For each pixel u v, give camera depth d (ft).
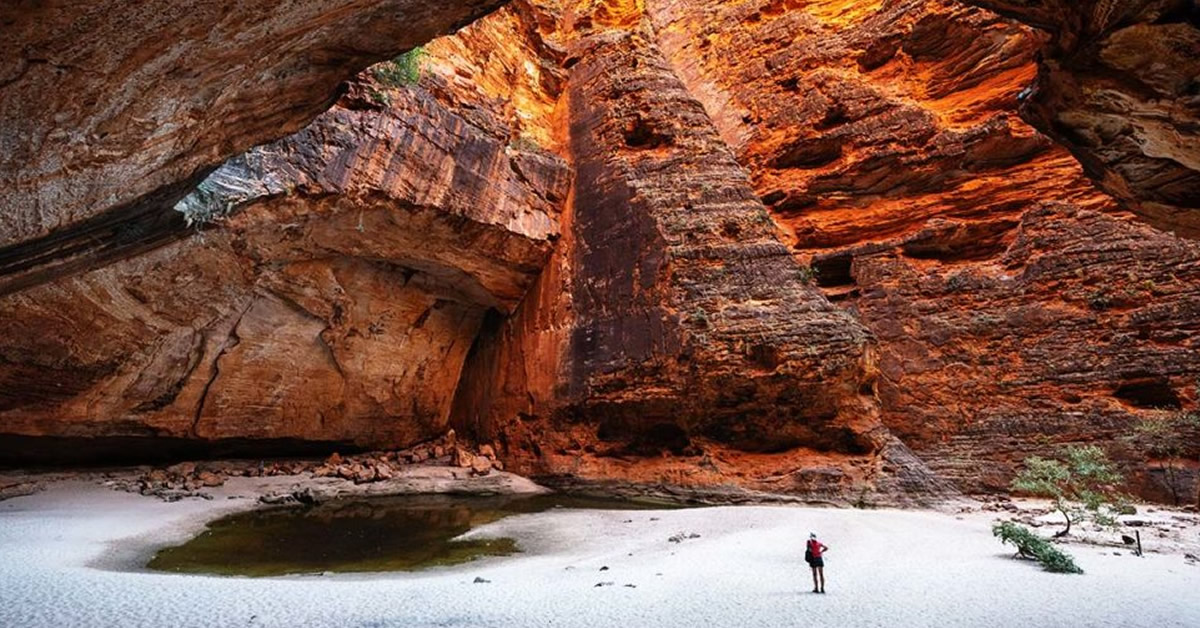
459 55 80.43
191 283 56.80
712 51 113.70
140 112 22.36
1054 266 64.95
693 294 67.62
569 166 85.10
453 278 78.69
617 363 69.82
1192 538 42.01
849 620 25.73
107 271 50.16
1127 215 63.67
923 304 70.79
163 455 68.28
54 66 18.52
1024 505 55.31
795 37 102.17
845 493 57.52
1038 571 34.06
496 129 75.51
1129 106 22.86
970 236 73.72
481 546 44.98
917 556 37.93
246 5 20.06
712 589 31.04
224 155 28.73
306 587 31.04
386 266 73.67
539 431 75.51
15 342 48.93
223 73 23.09
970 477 61.57
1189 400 55.16
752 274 68.54
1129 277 61.00
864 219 82.79
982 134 75.97
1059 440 59.00
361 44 26.07
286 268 64.08
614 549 43.24
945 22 86.12
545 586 32.12
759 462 64.03
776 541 42.04
